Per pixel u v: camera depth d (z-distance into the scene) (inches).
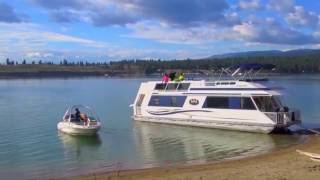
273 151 1149.1
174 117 1600.6
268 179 792.9
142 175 921.5
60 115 2151.8
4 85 6515.8
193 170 948.0
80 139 1395.2
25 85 6451.8
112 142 1337.4
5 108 2583.7
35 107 2632.9
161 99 1642.5
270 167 909.8
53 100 3206.2
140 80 7760.8
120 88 4904.0
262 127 1380.4
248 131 1418.6
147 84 1694.1
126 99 3147.1
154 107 1659.7
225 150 1189.7
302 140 1285.7
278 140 1296.8
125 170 980.6
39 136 1475.1
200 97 1524.4
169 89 1624.0
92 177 920.9
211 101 1497.3
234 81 1446.9
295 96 2898.6
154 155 1149.1
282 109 1393.9
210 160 1071.0
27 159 1131.9
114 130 1549.0
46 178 937.5
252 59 6884.8
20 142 1374.3
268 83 1448.1
